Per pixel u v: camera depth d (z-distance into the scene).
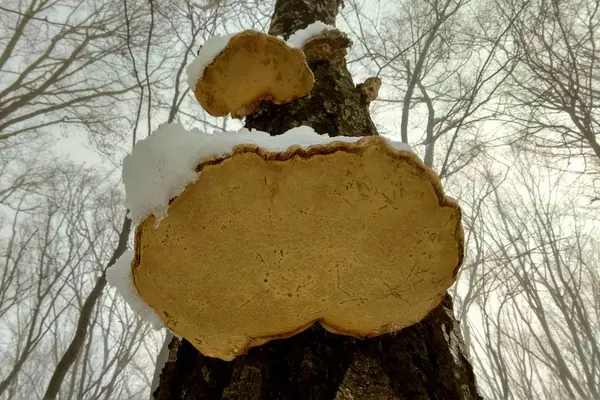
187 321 1.39
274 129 2.27
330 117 2.33
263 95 2.17
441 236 1.27
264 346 1.49
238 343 1.45
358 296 1.38
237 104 2.20
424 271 1.34
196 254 1.22
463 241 1.28
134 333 11.50
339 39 2.62
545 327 11.84
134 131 4.47
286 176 1.10
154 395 1.66
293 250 1.24
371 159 1.10
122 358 11.86
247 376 1.40
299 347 1.46
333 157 1.08
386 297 1.39
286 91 2.13
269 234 1.20
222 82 2.04
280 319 1.41
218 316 1.38
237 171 1.08
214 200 1.12
